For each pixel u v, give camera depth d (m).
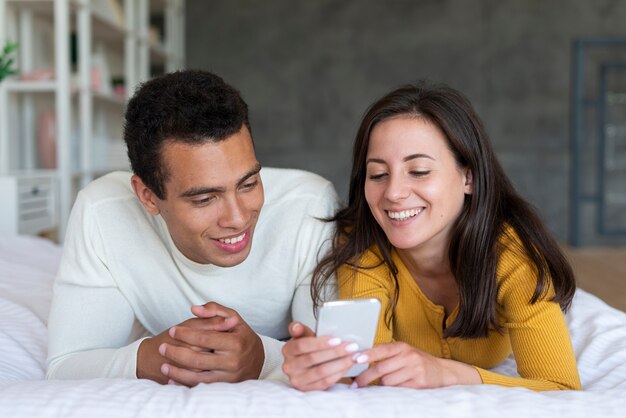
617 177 5.90
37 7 3.37
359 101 6.18
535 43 6.02
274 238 1.27
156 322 1.31
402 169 1.14
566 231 6.11
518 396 0.84
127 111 1.08
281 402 0.80
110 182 1.30
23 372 1.21
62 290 1.22
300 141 6.24
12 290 1.68
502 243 1.19
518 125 6.08
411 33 6.10
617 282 4.23
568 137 6.06
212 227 1.04
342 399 0.82
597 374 1.23
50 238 3.52
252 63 6.21
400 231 1.17
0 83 3.16
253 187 1.05
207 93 0.99
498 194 1.23
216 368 1.00
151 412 0.79
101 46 4.32
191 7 6.19
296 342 0.87
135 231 1.24
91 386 0.85
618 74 5.85
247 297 1.28
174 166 1.00
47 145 3.41
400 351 0.93
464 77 6.09
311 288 1.24
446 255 1.26
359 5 6.12
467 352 1.33
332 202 1.34
